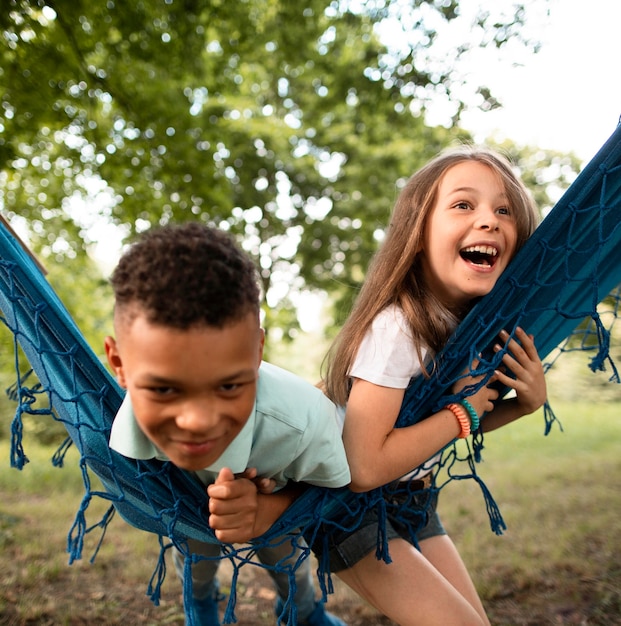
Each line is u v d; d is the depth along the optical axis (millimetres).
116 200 7855
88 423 1498
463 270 1803
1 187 7840
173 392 1104
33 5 4914
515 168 2096
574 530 3410
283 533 1556
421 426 1693
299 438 1405
